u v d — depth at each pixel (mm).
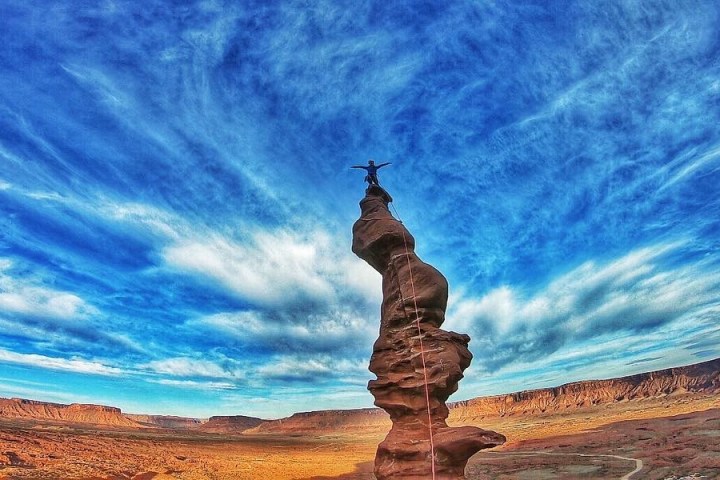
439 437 27266
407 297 30656
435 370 28688
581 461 92125
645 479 65625
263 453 166500
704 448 89938
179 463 106188
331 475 99500
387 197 35938
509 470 88062
